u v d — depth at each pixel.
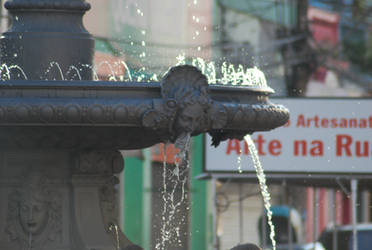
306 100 29.36
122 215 39.09
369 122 29.39
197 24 43.25
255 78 14.71
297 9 48.47
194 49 42.66
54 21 12.59
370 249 37.62
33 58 12.48
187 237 41.88
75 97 11.31
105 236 12.79
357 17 51.66
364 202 52.44
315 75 49.50
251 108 12.08
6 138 11.94
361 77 51.72
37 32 12.48
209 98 11.65
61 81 11.34
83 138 12.02
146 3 39.44
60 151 12.61
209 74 22.84
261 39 47.00
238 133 12.72
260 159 29.38
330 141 29.45
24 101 11.18
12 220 12.54
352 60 51.53
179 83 11.55
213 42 44.16
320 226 50.62
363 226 38.19
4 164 12.51
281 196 46.09
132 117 11.33
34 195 12.48
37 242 12.56
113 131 11.80
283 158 29.38
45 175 12.57
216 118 11.77
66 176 12.66
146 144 12.54
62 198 12.66
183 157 11.71
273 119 12.41
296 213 45.84
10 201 12.55
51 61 12.48
